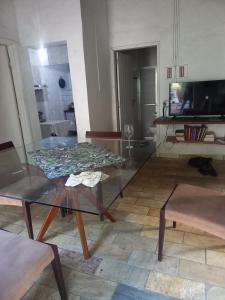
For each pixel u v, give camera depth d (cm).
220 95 342
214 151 380
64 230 206
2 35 329
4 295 97
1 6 323
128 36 381
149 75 539
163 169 344
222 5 326
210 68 352
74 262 169
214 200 158
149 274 155
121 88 429
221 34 336
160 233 161
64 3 312
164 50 368
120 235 196
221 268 157
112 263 166
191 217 145
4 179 174
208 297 137
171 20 353
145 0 357
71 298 141
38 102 537
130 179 156
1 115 358
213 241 184
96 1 346
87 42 327
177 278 151
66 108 620
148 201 250
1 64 350
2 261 113
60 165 177
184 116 369
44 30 336
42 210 241
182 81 369
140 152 209
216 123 331
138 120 551
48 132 489
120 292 143
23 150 236
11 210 243
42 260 117
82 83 334
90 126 350
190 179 304
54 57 520
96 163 179
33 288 149
